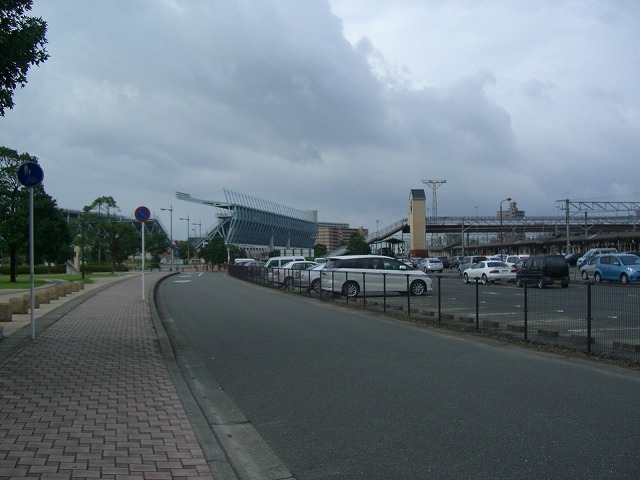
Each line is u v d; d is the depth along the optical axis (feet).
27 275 170.71
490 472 16.08
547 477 15.65
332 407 23.32
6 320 48.57
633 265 103.40
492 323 45.57
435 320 50.57
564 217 318.24
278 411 23.04
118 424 20.01
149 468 16.02
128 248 208.33
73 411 21.36
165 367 30.32
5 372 27.78
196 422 20.74
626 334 34.32
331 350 36.88
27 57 29.25
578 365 31.45
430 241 518.37
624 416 21.33
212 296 89.25
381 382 27.50
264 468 16.92
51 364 30.14
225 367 32.24
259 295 91.40
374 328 48.03
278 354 35.73
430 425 20.59
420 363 32.22
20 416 20.47
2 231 113.70
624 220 303.27
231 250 354.74
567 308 38.06
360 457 17.57
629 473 15.81
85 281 131.95
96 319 52.29
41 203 117.80
